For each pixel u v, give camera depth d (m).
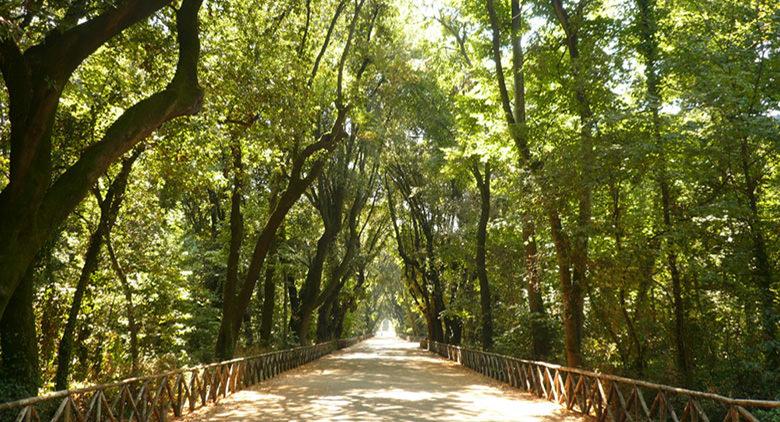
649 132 12.86
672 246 13.20
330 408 12.02
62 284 18.05
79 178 9.09
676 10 14.76
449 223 35.53
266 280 29.09
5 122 12.75
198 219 32.09
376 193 43.69
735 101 11.61
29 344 10.23
